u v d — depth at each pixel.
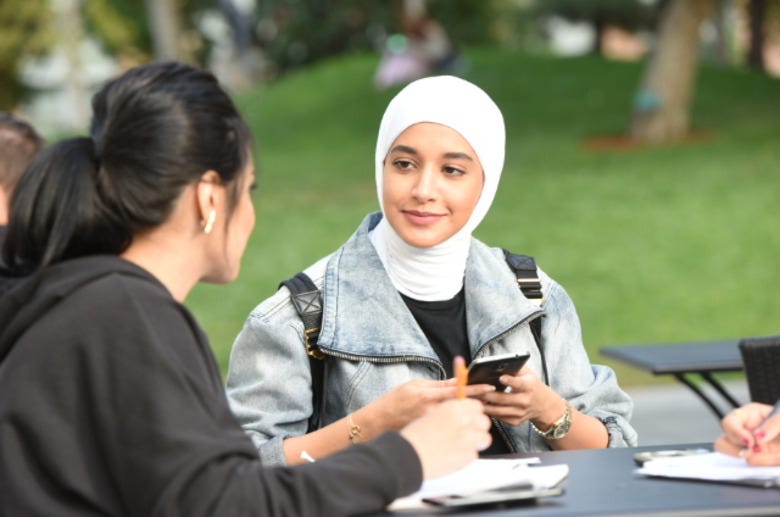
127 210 2.62
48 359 2.48
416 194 3.67
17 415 2.46
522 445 3.73
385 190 3.75
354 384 3.66
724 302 12.52
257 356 3.69
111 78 2.74
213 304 12.96
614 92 23.91
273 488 2.50
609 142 20.53
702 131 20.86
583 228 15.45
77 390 2.48
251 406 3.67
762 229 14.85
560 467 2.94
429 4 41.56
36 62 39.56
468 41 42.06
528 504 2.65
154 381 2.47
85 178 2.63
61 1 37.66
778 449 2.92
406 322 3.72
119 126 2.63
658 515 2.52
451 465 2.72
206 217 2.69
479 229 15.59
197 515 2.41
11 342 2.56
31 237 2.65
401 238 3.76
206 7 42.59
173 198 2.65
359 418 3.40
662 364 5.25
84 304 2.52
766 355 4.22
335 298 3.73
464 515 2.59
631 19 45.75
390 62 26.45
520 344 3.79
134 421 2.45
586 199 16.83
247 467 2.51
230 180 2.71
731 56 49.50
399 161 3.73
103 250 2.67
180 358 2.54
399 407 3.35
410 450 2.67
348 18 40.50
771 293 12.72
